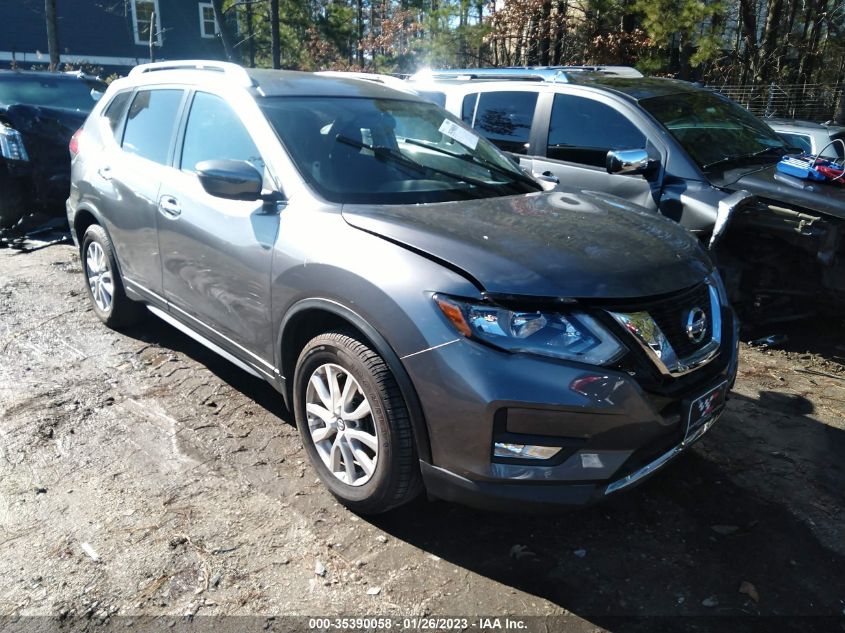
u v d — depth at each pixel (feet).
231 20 94.17
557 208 11.06
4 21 83.05
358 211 10.03
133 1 90.17
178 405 13.28
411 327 8.57
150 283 14.19
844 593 8.86
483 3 65.36
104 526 9.74
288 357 10.81
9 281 20.59
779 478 11.36
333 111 12.35
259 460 11.49
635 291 8.64
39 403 13.15
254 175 10.54
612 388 8.21
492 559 9.32
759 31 62.34
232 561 9.14
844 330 17.88
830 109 56.08
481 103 21.31
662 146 17.22
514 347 8.19
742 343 17.19
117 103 16.03
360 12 86.22
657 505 10.59
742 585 8.93
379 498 9.45
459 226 9.62
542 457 8.30
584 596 8.70
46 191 24.08
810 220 15.30
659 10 49.70
